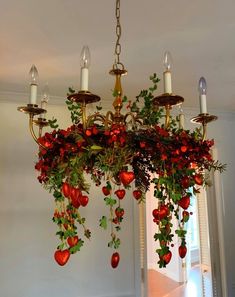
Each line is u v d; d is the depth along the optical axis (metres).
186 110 3.25
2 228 2.64
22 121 2.82
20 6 1.61
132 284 2.87
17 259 2.63
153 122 1.33
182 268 4.95
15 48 2.02
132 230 2.94
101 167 1.25
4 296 2.55
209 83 2.63
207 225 3.37
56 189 1.28
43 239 2.72
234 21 1.75
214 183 3.34
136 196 1.37
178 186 1.25
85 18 1.72
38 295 2.63
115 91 1.43
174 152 1.20
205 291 3.38
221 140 3.41
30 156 2.79
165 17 1.71
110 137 1.16
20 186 2.74
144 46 2.01
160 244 1.17
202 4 1.60
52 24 1.77
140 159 1.33
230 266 3.22
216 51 2.09
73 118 1.34
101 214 2.88
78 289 2.73
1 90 2.73
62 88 2.71
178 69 2.35
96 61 2.21
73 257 2.76
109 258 2.85
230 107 3.33
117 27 1.65
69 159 1.20
